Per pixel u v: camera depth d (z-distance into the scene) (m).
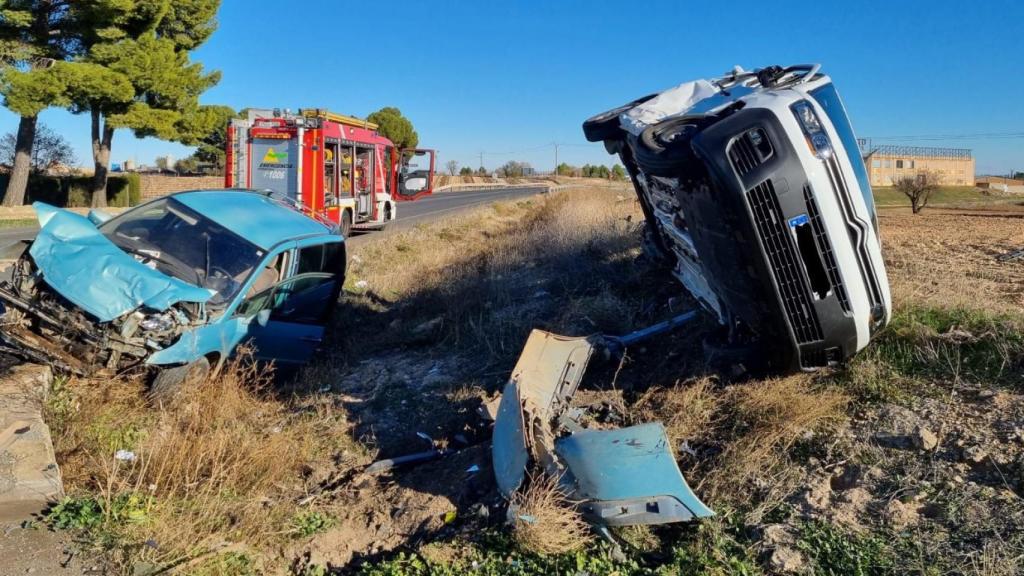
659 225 6.85
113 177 34.53
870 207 4.56
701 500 4.17
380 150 19.67
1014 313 5.39
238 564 4.01
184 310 6.13
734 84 5.59
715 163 4.12
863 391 4.82
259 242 7.16
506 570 3.70
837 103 4.83
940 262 8.69
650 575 3.59
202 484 4.73
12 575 3.66
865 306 4.44
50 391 5.50
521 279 10.12
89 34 27.30
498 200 34.31
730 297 4.68
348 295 10.44
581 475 3.96
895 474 4.03
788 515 3.91
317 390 7.02
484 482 4.74
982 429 4.19
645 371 5.89
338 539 4.41
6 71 24.94
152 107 29.75
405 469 5.30
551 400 5.16
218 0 31.72
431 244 16.20
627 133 5.70
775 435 4.49
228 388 5.93
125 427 5.33
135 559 3.83
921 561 3.36
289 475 5.24
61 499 4.24
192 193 7.82
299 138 15.55
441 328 8.33
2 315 5.93
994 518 3.54
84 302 5.64
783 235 4.18
